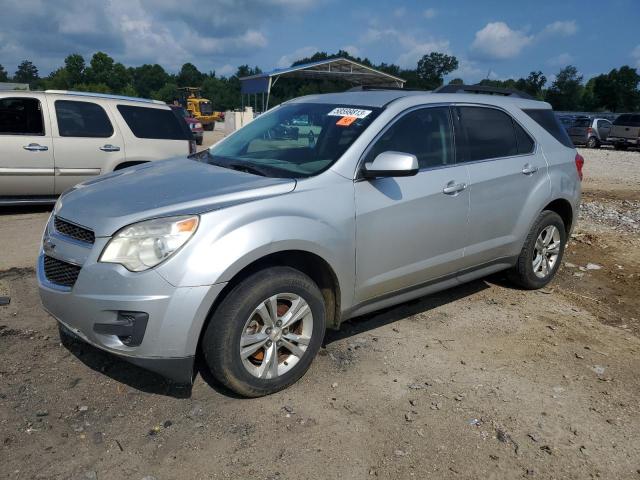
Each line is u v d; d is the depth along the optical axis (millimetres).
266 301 3293
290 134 4289
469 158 4535
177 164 4289
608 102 89688
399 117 4105
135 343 3021
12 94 7773
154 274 2979
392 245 3939
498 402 3479
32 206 8711
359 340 4242
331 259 3561
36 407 3225
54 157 7961
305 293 3453
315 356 3762
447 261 4391
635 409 3480
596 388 3709
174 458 2863
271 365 3389
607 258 6891
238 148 4480
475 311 4930
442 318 4742
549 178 5172
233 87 102438
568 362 4059
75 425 3086
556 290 5637
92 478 2701
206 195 3324
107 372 3623
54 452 2863
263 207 3281
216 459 2867
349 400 3432
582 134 28719
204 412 3248
